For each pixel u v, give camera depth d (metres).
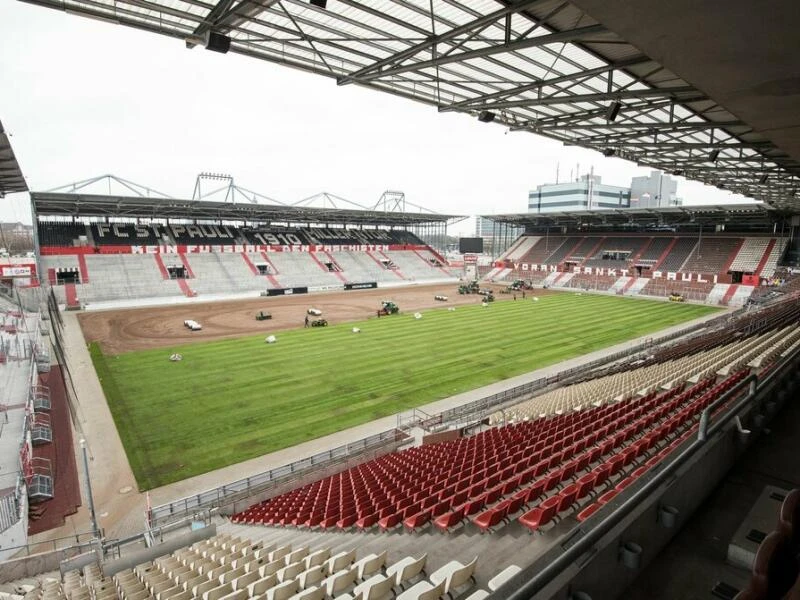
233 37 12.16
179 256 62.53
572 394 19.33
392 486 11.91
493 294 63.50
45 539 13.49
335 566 7.02
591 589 2.76
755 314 35.84
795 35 5.88
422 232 109.50
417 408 22.38
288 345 34.00
